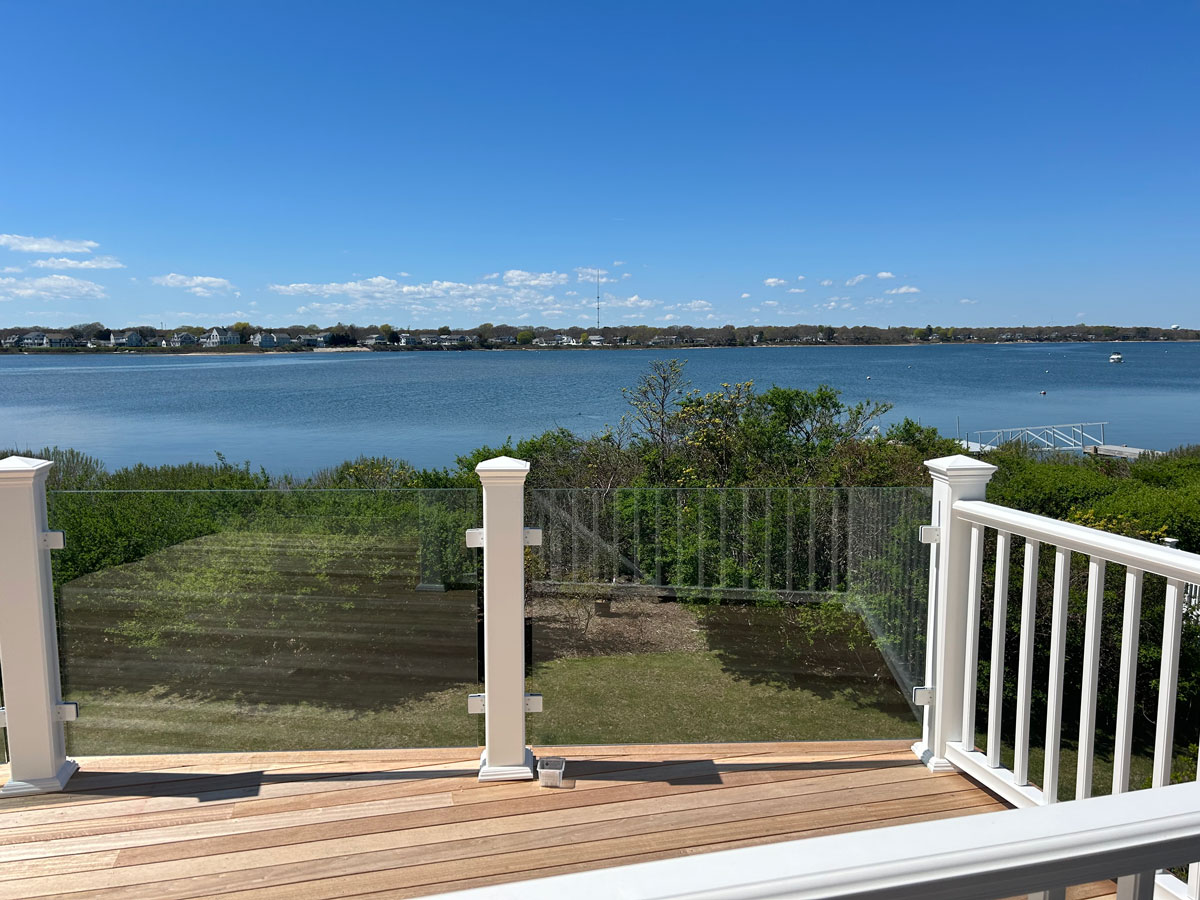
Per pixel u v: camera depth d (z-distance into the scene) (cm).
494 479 247
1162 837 71
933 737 264
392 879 195
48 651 248
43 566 249
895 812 228
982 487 254
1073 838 68
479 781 248
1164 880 172
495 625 252
